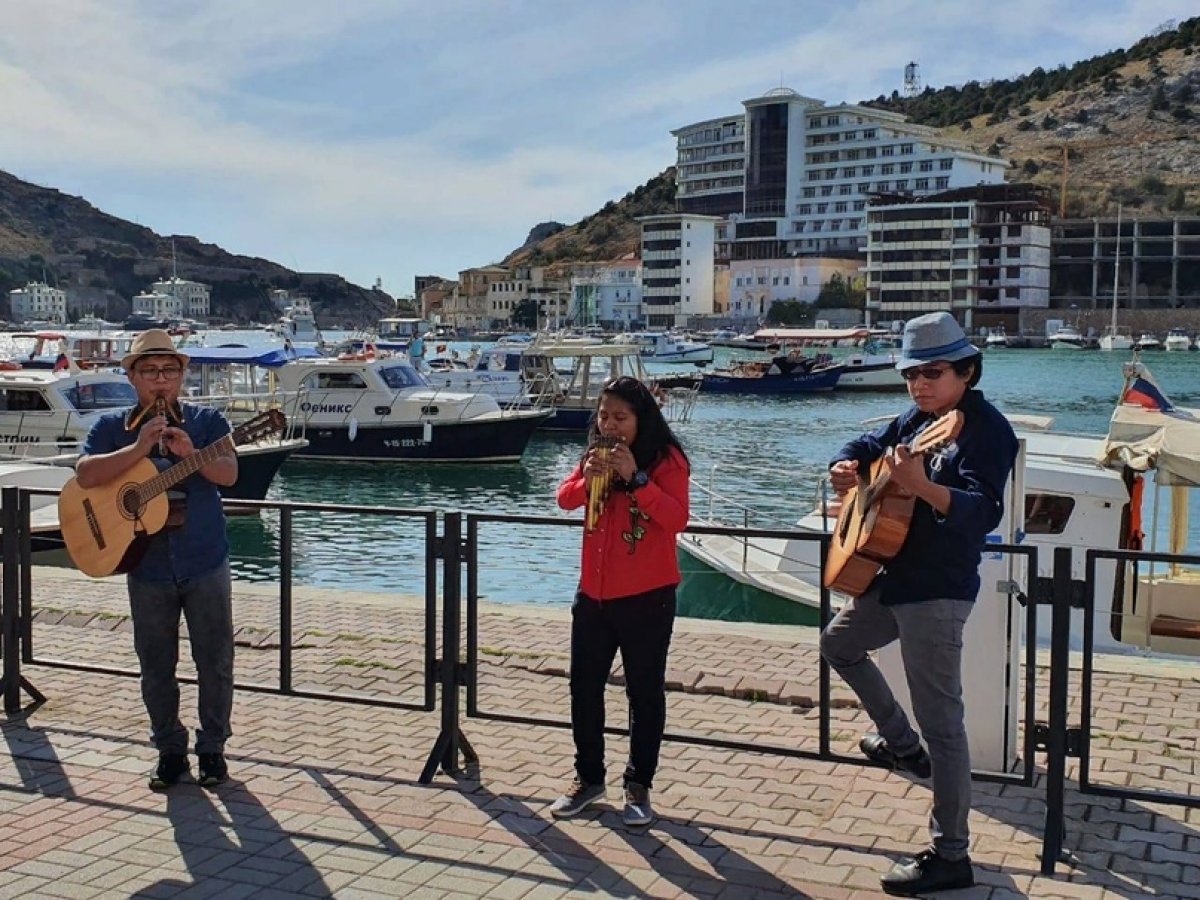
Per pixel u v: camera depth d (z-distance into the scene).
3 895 4.79
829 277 159.25
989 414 4.72
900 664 6.50
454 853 5.16
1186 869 4.99
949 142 178.12
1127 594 12.48
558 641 9.38
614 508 5.49
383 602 10.88
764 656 8.66
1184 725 7.07
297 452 38.19
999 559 6.07
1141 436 12.59
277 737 6.81
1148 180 197.00
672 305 166.38
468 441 37.62
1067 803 5.73
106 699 7.56
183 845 5.27
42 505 17.23
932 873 4.75
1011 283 143.00
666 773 6.20
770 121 179.00
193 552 5.93
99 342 47.84
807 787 5.99
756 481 34.62
